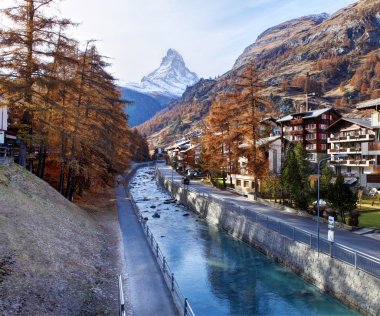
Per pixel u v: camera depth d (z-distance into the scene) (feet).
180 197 194.49
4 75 87.61
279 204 139.54
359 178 181.27
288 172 131.95
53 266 60.34
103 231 106.73
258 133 155.02
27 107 90.68
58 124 106.63
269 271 86.74
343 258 70.23
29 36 88.12
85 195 165.68
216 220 139.23
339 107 507.71
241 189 204.33
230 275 84.64
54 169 161.89
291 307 67.87
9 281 48.47
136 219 129.18
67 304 51.67
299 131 249.34
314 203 132.05
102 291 61.72
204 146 216.74
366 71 629.10
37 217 77.61
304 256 80.94
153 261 81.87
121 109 165.68
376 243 86.43
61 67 110.32
